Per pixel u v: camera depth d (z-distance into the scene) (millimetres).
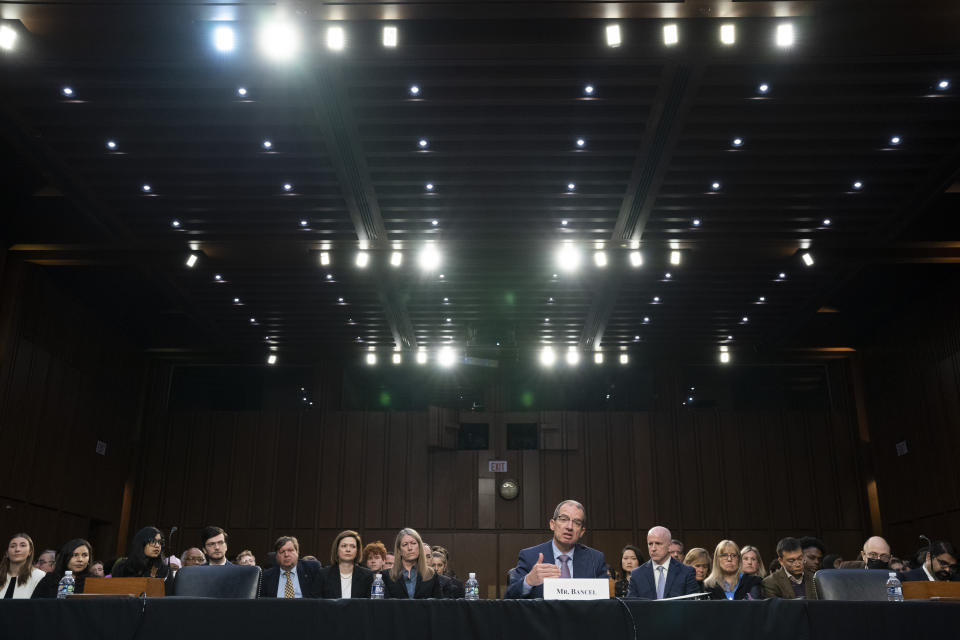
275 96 10430
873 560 7980
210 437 20281
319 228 13695
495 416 20609
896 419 17734
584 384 21984
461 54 9578
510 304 17062
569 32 9383
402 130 11133
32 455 15203
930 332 16422
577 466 20016
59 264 15227
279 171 12109
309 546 19453
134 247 14477
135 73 10070
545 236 13844
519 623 3691
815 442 19906
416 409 21812
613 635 3668
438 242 14086
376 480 19953
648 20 9227
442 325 18406
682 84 10023
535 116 10742
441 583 7418
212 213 13336
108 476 18391
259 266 15211
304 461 20078
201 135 11219
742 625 3678
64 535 16359
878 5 8766
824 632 3666
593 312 17328
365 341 19531
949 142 11086
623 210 12945
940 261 14266
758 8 8898
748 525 19453
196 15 9047
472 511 19750
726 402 21359
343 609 3695
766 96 10258
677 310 17328
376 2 8914
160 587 4664
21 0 8812
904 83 10141
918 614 3682
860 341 19438
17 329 14734
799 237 13680
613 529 19562
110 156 11703
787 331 18406
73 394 16859
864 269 16047
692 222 13375
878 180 11953
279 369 21703
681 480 19859
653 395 20891
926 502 16391
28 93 10406
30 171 13367
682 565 6219
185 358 20875
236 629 3645
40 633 3594
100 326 18219
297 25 9203
